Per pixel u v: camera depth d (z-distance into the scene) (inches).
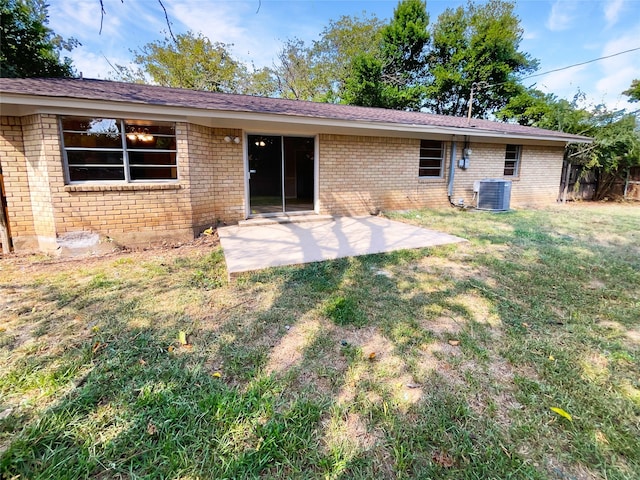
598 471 63.1
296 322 120.3
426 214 358.0
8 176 215.2
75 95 200.2
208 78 915.4
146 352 101.0
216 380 88.0
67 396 81.1
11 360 96.2
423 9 887.1
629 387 86.5
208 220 277.0
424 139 380.8
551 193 495.5
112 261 199.8
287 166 399.5
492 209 388.2
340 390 84.7
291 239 241.1
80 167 220.5
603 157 508.4
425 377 89.7
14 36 456.8
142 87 310.0
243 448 67.0
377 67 804.6
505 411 77.7
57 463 63.1
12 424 72.0
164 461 64.0
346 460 64.7
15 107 202.1
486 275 170.2
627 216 361.1
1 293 147.4
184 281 161.9
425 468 63.2
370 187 358.9
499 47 849.5
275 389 84.3
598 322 122.8
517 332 114.3
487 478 61.4
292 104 357.7
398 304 135.0
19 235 222.7
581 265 186.5
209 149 273.9
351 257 195.6
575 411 77.7
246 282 158.6
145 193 236.1
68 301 138.9
